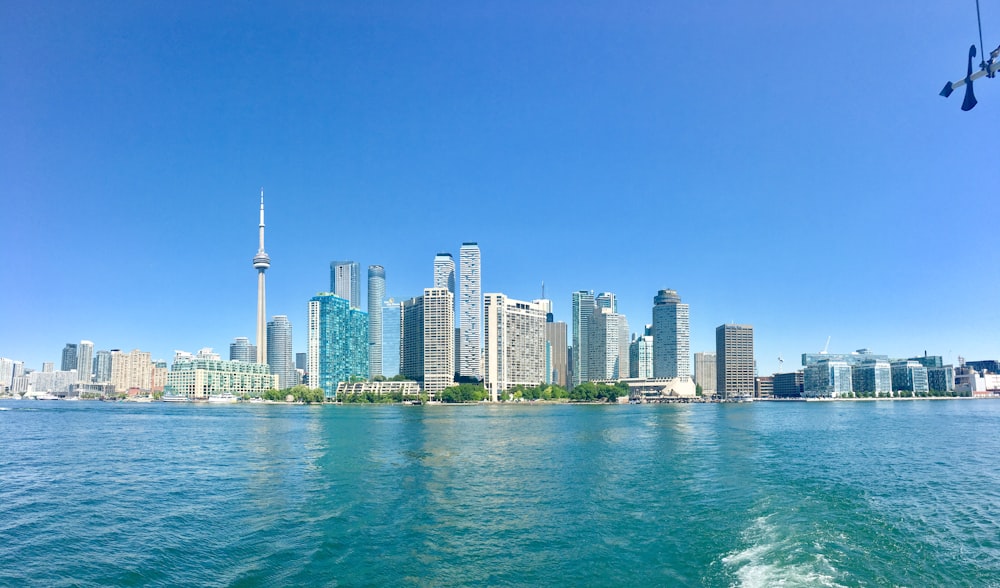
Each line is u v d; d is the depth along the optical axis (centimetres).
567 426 19788
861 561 4403
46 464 10069
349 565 4591
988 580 4022
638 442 13762
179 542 5206
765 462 10012
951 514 5966
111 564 4662
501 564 4606
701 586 4050
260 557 4797
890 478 8238
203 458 10781
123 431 17700
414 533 5469
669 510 6306
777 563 4391
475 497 7056
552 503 6719
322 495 7188
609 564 4581
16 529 5681
